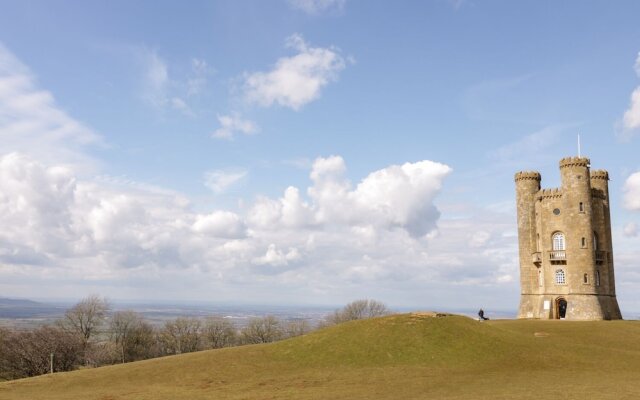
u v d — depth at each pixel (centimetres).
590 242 8638
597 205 9025
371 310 16450
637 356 4981
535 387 3672
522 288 9612
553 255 8975
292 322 17388
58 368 9331
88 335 10812
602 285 8762
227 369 4922
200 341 13488
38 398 4041
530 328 6925
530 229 9625
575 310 8506
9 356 9238
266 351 5575
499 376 4241
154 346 12338
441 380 4159
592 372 4331
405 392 3747
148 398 3912
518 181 9881
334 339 5641
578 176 8800
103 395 4097
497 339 5444
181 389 4259
